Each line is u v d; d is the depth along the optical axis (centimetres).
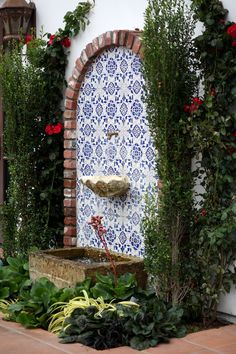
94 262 625
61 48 698
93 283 562
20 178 689
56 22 715
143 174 602
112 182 605
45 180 706
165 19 531
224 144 522
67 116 682
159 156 539
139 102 604
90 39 670
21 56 690
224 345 486
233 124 524
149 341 484
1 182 829
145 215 555
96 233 658
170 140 533
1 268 644
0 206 702
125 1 626
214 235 512
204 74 538
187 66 538
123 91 622
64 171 689
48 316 538
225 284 531
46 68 705
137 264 579
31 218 696
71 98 677
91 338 490
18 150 689
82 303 529
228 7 529
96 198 658
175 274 538
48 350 476
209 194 534
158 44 527
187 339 500
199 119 533
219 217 525
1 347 484
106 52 639
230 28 511
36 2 740
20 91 680
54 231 708
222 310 546
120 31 613
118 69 626
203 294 539
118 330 494
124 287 546
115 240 636
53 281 594
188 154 541
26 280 618
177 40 532
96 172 658
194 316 546
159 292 548
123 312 506
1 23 788
